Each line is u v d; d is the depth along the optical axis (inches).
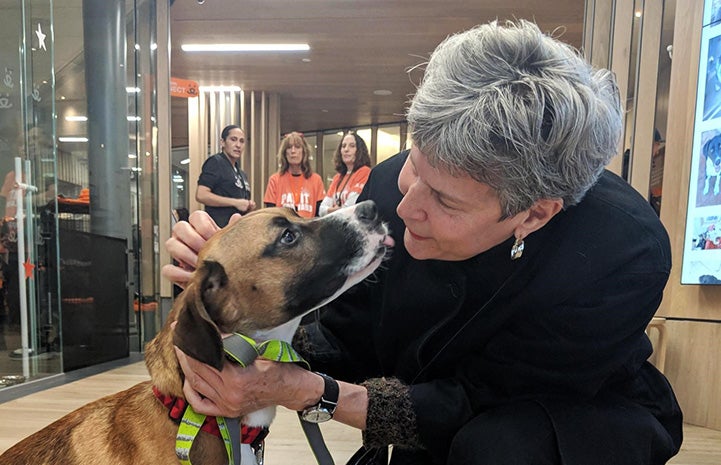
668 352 131.0
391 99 428.8
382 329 62.1
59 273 164.6
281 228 55.7
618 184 58.1
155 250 223.8
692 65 128.1
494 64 43.3
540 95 40.7
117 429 52.7
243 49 316.5
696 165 120.8
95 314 184.1
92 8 205.9
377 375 70.4
